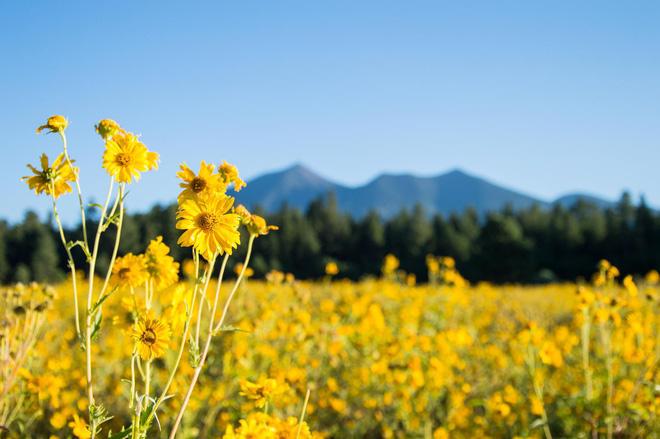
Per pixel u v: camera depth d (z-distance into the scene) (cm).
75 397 140
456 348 204
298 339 157
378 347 184
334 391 158
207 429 131
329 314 191
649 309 169
